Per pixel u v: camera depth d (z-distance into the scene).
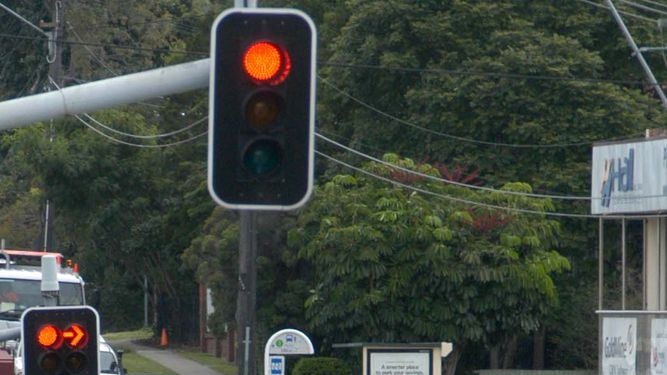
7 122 18.03
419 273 72.62
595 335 79.44
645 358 64.38
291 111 16.75
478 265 72.19
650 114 81.38
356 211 74.00
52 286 26.84
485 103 79.44
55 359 23.72
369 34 83.56
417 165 78.00
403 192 76.00
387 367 60.66
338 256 72.81
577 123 78.94
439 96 80.12
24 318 23.80
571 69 80.38
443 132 81.31
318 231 75.69
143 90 18.12
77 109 18.14
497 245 73.12
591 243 81.06
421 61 82.69
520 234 73.62
